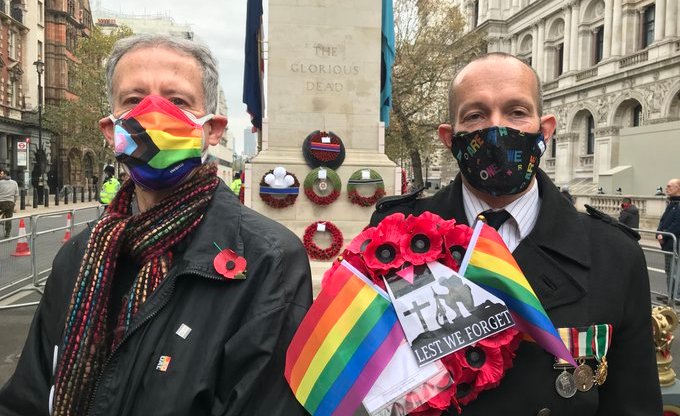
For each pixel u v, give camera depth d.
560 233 1.72
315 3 9.53
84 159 60.94
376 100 9.66
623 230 1.80
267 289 1.55
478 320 1.50
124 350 1.51
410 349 1.48
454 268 1.61
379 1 9.65
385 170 9.53
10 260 8.07
